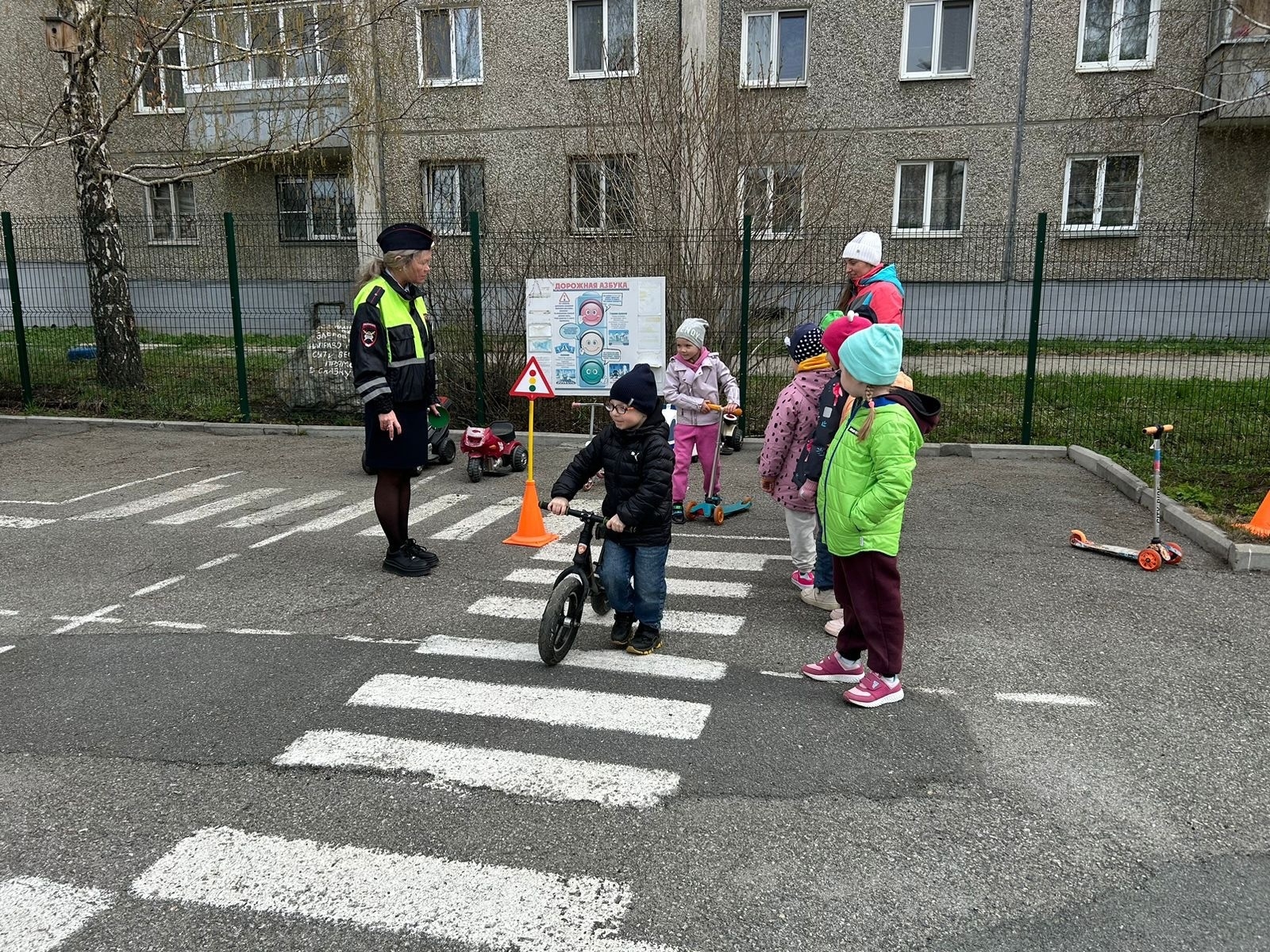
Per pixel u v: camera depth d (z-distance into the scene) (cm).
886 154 1906
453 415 1149
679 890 288
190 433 1139
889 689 416
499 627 515
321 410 1174
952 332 1150
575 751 374
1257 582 588
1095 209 1847
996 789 346
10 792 346
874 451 399
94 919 276
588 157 1167
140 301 1280
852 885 290
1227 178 1764
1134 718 404
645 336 973
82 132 1168
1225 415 998
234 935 269
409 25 1550
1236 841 313
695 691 432
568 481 468
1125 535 697
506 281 1111
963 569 620
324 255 1245
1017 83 1830
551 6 1941
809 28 1894
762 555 663
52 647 486
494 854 306
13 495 830
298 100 1491
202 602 554
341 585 587
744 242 1033
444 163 2020
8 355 1291
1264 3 1446
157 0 1180
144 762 367
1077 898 284
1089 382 1070
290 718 404
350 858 304
